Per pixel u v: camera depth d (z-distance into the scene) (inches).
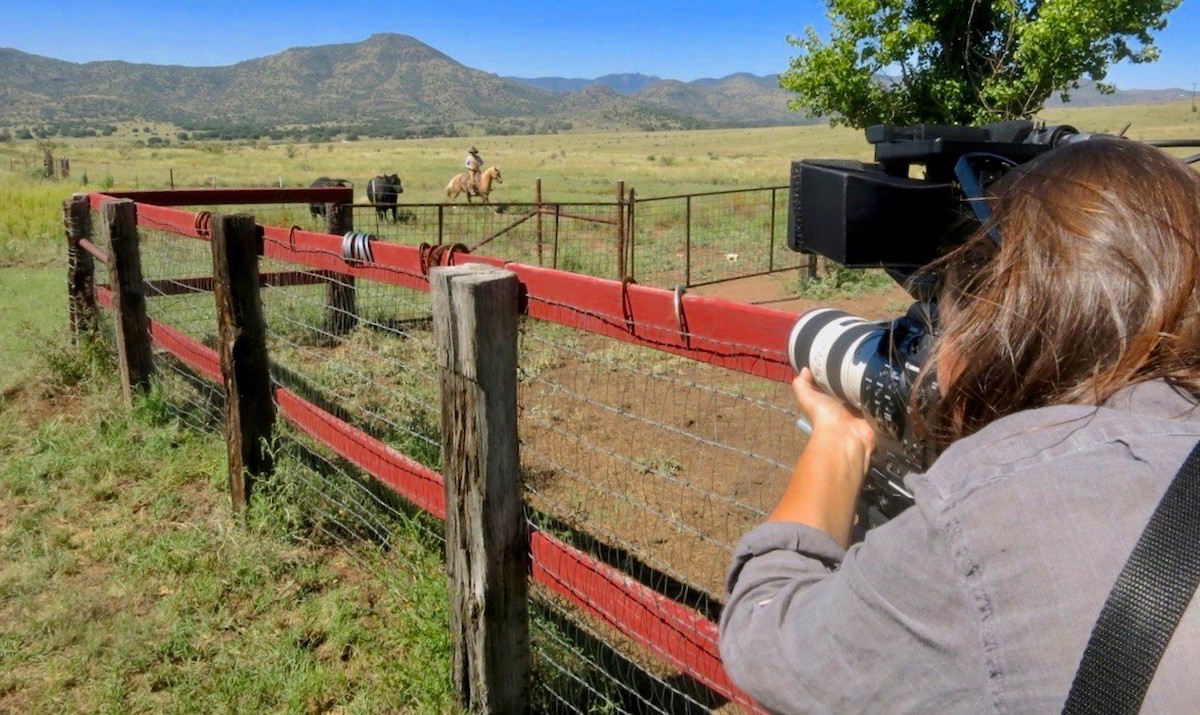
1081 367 35.6
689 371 265.7
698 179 1638.8
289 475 170.1
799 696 37.7
